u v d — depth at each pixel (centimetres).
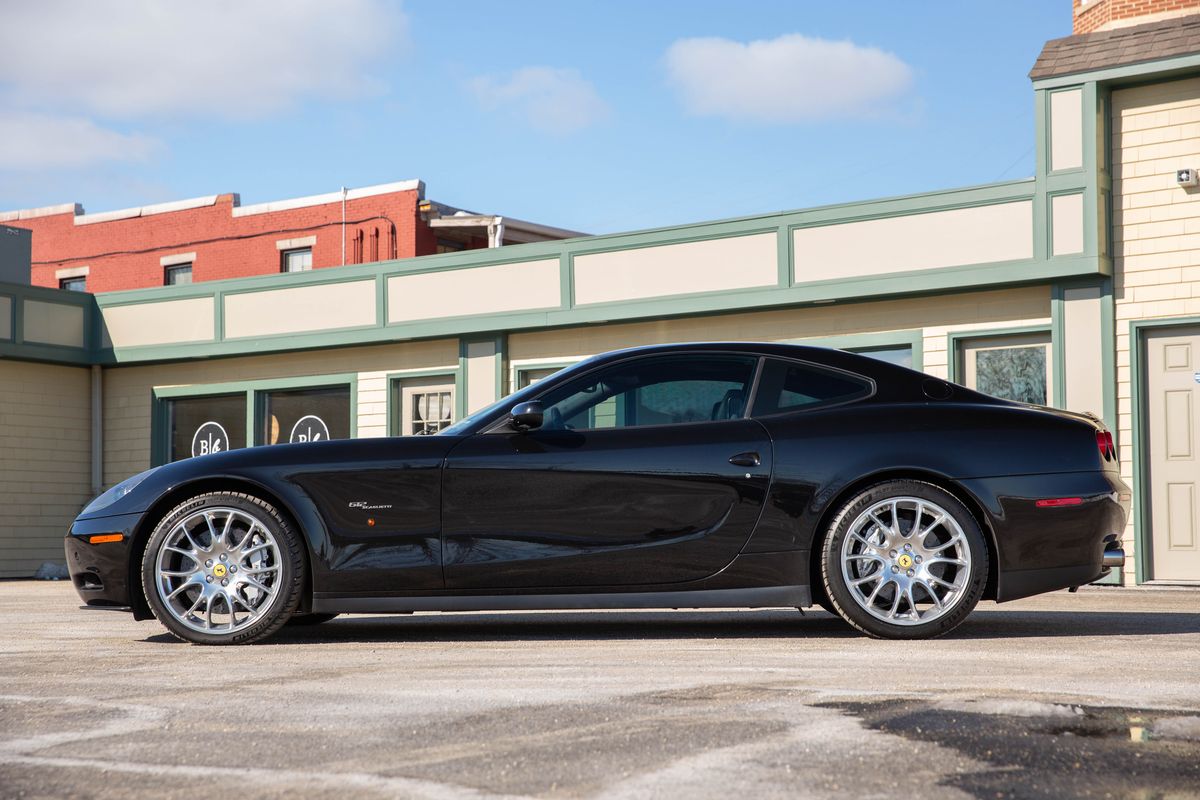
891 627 481
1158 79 980
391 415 1353
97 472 1524
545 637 515
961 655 425
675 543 488
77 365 1515
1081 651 435
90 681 385
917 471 485
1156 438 977
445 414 1330
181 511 500
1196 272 962
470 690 353
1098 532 489
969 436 491
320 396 1412
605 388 509
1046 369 1026
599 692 345
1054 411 511
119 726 306
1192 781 238
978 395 510
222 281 1438
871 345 1096
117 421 1524
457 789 237
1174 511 967
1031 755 260
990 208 1025
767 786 236
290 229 2173
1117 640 475
